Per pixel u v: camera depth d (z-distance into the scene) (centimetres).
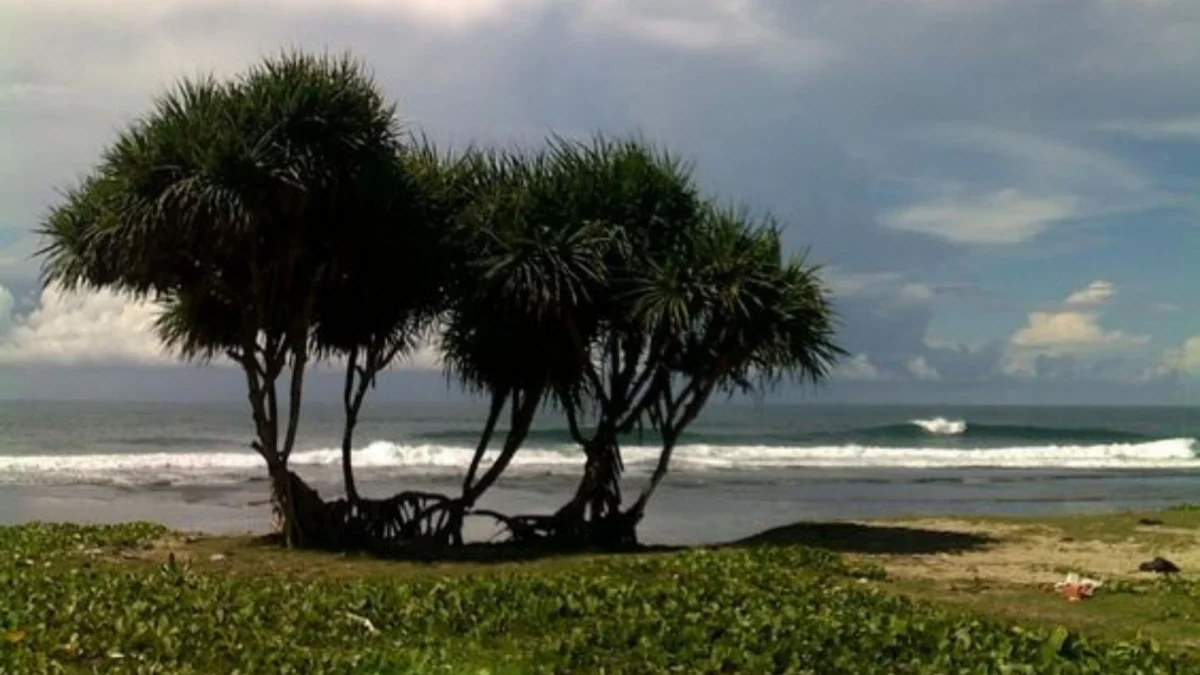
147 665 1014
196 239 1803
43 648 1064
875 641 1116
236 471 4291
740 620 1201
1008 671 1017
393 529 2052
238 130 1730
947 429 8031
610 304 2014
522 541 2067
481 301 1989
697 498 3619
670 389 2095
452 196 2008
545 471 4403
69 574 1494
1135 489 4188
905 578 1639
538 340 2041
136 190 1738
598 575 1523
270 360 1941
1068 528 2219
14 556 1684
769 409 15200
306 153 1733
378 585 1455
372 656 1037
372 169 1819
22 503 3228
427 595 1367
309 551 1889
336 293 1998
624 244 1953
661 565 1599
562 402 2092
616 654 1088
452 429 7919
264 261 1919
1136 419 13675
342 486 3756
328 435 7062
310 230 1873
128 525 2136
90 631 1147
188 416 9656
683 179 2058
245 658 1038
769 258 1953
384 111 1858
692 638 1126
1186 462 5616
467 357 2100
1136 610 1388
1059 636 1106
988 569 1739
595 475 2089
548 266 1881
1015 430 8094
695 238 1947
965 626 1177
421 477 4153
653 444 6297
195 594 1352
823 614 1237
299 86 1753
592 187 1980
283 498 1941
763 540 2077
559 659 1056
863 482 4328
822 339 2006
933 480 4462
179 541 1964
